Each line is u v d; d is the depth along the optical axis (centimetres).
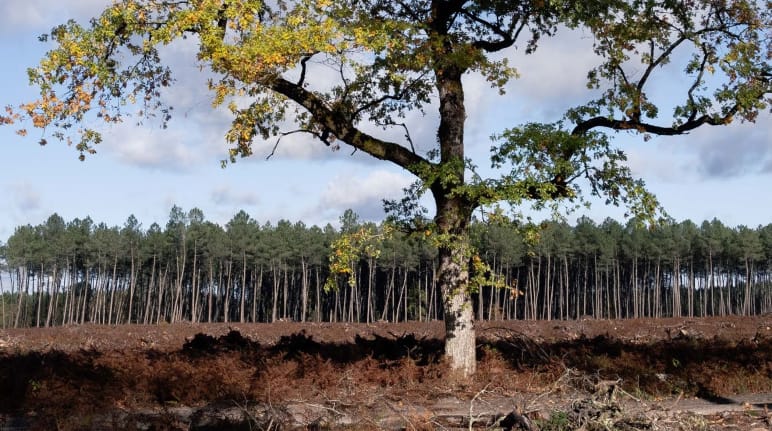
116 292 11512
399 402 1234
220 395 1226
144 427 1027
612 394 940
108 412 1053
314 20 1367
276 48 1293
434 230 1450
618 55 1530
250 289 11981
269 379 1309
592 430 883
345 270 1402
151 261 10969
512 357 1673
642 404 938
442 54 1480
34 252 9944
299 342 1794
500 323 4428
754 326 3559
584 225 10656
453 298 1507
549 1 1484
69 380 1285
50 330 4253
